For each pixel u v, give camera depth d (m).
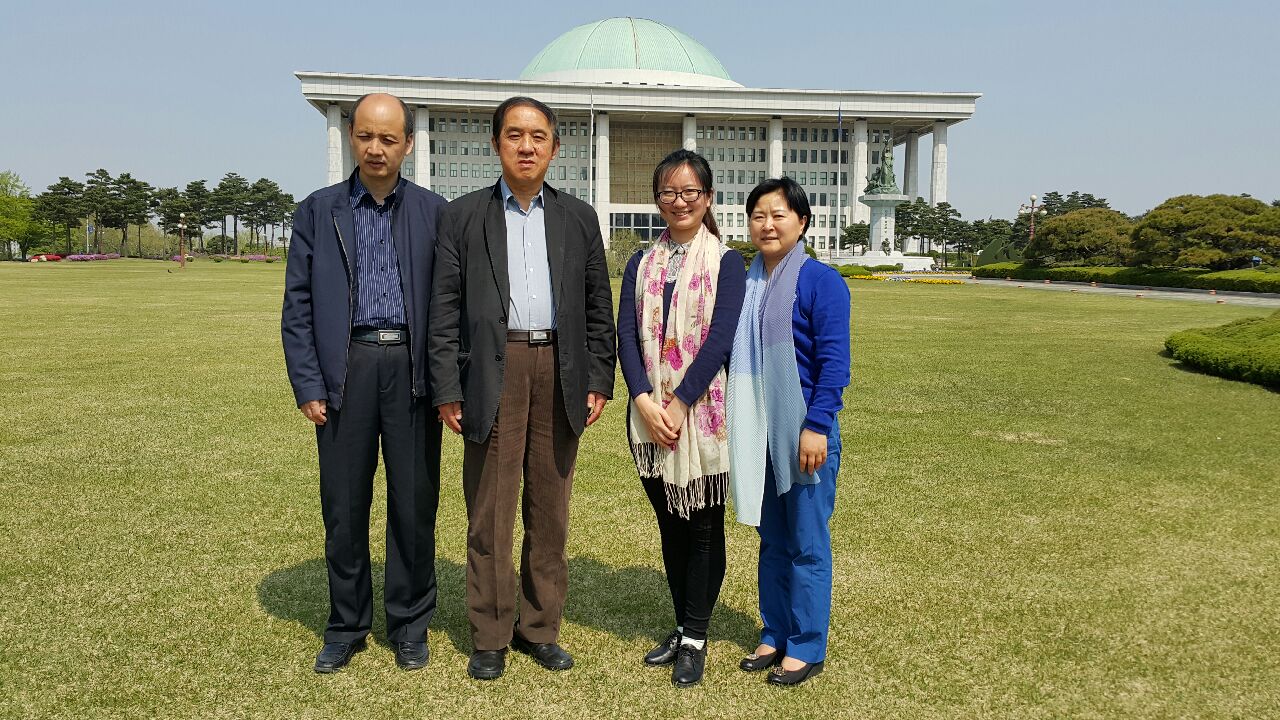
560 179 80.12
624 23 91.56
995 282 44.12
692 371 3.28
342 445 3.44
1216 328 13.10
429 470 3.54
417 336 3.45
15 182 84.56
